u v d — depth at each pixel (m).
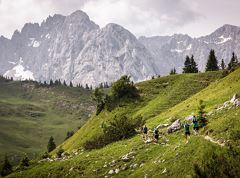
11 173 61.88
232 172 30.11
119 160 47.84
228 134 35.84
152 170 38.47
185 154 36.16
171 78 115.69
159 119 68.25
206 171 30.48
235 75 68.50
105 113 104.12
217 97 61.56
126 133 63.28
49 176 52.97
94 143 68.31
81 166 51.75
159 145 46.91
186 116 57.56
